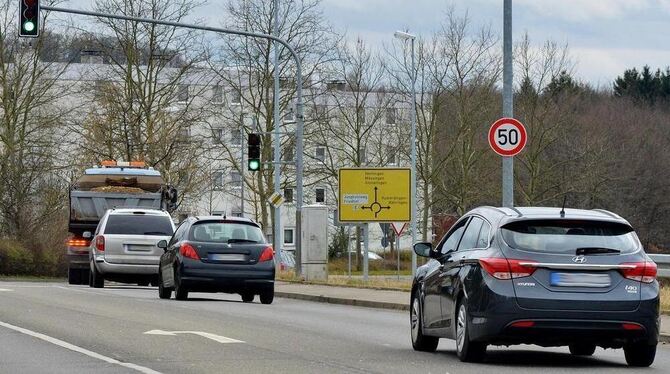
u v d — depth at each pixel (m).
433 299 17.22
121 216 38.78
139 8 70.25
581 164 82.69
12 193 64.88
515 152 27.36
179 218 77.00
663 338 20.70
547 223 15.74
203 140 73.81
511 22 28.75
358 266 87.88
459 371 14.71
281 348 17.52
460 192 76.88
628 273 15.38
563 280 15.27
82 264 45.06
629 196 94.75
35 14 34.31
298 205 44.91
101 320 22.12
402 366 15.21
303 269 44.31
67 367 14.45
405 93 77.38
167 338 18.55
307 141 78.38
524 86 79.12
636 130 97.50
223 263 30.92
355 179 43.06
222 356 16.00
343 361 15.77
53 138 70.19
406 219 43.16
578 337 15.22
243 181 82.81
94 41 70.19
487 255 15.53
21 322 21.33
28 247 60.84
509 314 15.13
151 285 46.50
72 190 46.88
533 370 15.05
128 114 70.31
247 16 72.00
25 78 68.69
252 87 76.38
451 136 77.69
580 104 89.94
